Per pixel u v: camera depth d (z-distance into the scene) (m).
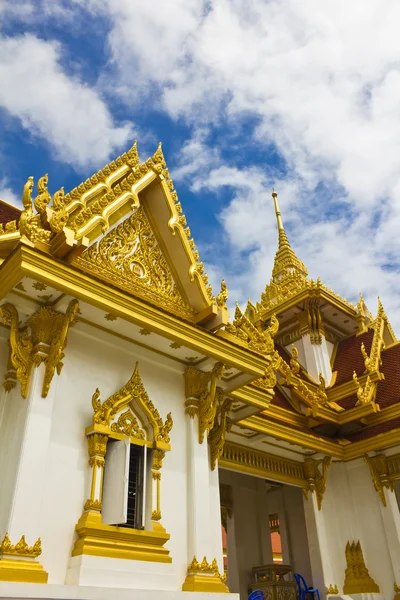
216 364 9.66
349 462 15.55
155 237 9.78
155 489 8.34
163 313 8.41
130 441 8.27
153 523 8.05
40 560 6.68
